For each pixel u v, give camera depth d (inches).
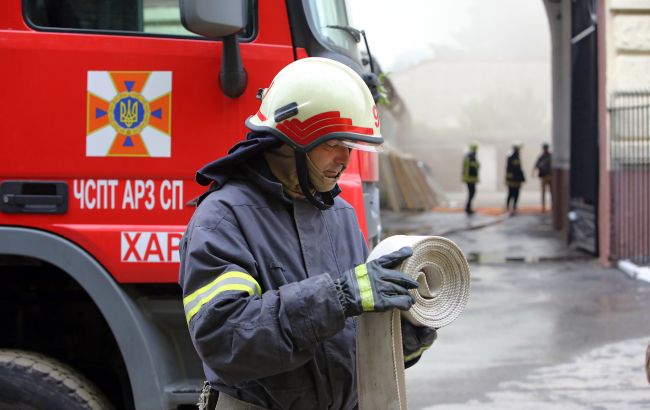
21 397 123.8
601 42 417.7
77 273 120.8
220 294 76.0
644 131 409.1
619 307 320.5
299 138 81.7
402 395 82.8
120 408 141.4
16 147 122.2
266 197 85.4
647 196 410.9
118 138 122.6
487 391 217.0
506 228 678.5
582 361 244.8
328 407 87.1
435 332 90.0
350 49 142.4
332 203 88.8
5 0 123.6
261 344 73.8
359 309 74.6
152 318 123.3
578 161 478.9
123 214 122.2
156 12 125.1
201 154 122.5
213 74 123.2
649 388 217.2
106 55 123.1
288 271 83.6
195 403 119.4
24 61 122.8
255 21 124.6
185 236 84.2
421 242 81.5
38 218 121.9
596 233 435.8
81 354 139.3
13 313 139.3
